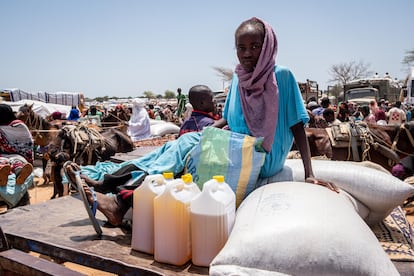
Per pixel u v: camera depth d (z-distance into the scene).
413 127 5.09
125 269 1.96
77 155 6.54
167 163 2.51
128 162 2.73
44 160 9.20
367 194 2.50
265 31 2.36
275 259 1.62
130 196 2.39
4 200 4.45
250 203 2.04
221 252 1.72
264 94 2.40
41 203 3.35
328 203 1.89
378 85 27.25
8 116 5.06
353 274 1.58
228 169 2.34
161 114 23.28
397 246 2.40
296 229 1.67
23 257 2.28
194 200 1.97
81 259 2.15
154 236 2.06
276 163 2.59
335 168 2.65
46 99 25.70
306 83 24.98
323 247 1.62
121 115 13.72
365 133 5.14
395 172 5.04
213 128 2.44
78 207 3.22
